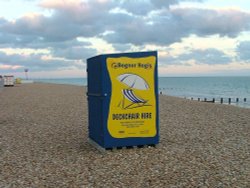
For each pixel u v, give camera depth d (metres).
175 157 9.34
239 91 102.25
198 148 10.50
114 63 10.17
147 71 10.39
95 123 11.07
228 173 7.70
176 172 7.86
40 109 23.84
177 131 13.82
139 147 10.59
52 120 17.95
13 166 8.82
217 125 15.52
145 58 10.35
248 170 7.94
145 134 10.51
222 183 6.98
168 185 6.94
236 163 8.60
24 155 10.06
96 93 10.81
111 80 10.16
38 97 37.69
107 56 10.13
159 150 10.23
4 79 80.81
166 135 12.88
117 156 9.59
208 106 26.06
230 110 22.81
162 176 7.57
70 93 45.94
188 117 18.66
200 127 14.91
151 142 10.58
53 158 9.62
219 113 20.80
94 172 8.05
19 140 12.49
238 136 12.59
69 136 13.23
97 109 10.75
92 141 11.52
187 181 7.16
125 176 7.64
